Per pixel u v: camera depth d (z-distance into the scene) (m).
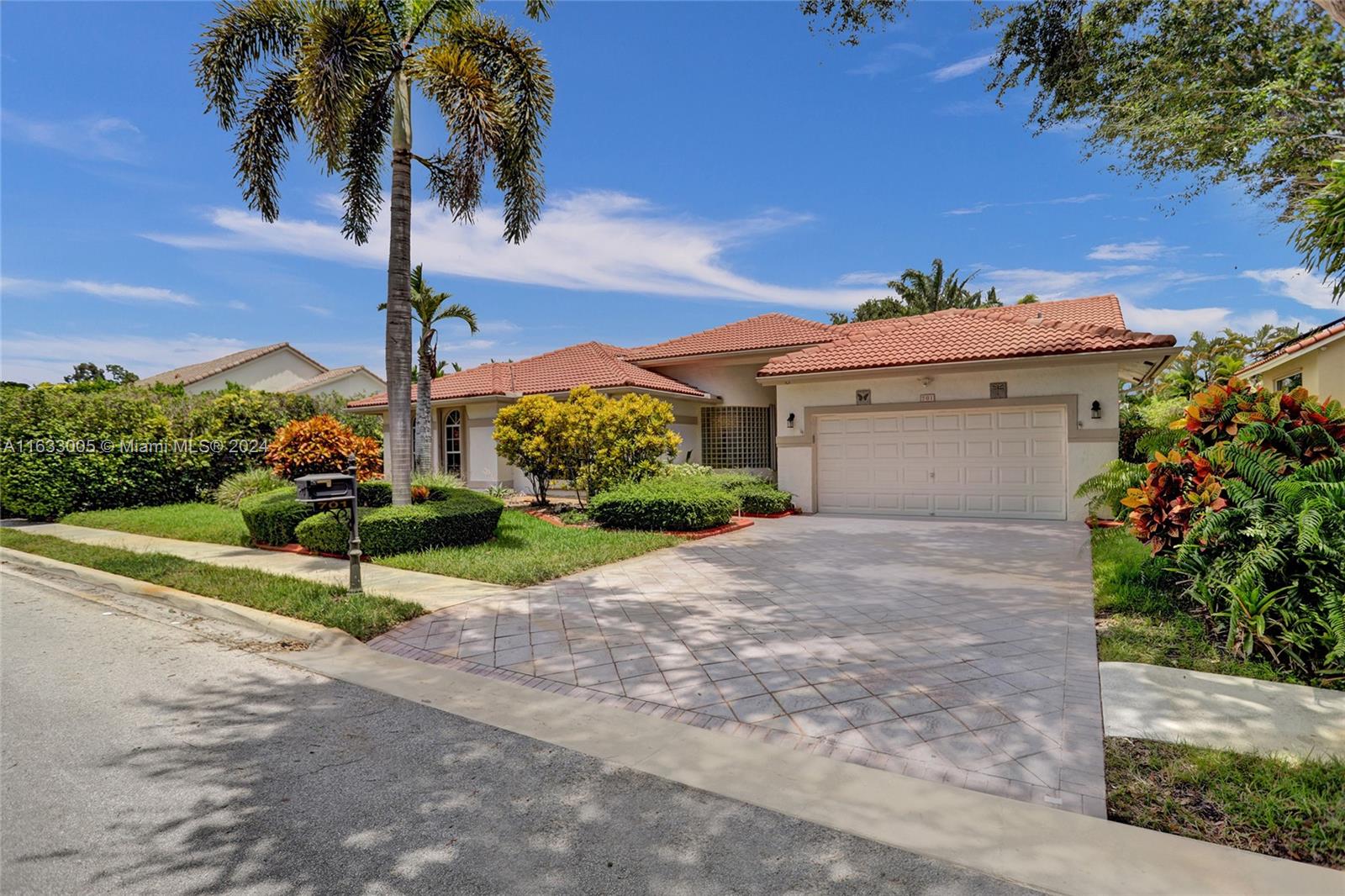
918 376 14.07
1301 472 5.28
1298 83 11.31
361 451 12.23
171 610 7.34
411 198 10.11
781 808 3.05
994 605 6.62
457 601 7.04
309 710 4.38
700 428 19.30
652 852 2.72
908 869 2.57
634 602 6.96
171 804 3.14
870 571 8.50
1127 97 12.23
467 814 3.05
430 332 18.38
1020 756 3.45
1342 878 2.44
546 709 4.32
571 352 21.55
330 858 2.69
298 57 9.55
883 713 4.05
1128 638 5.34
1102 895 2.38
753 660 5.09
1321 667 4.41
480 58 10.49
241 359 37.59
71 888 2.50
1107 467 12.39
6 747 3.81
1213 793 3.02
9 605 7.70
